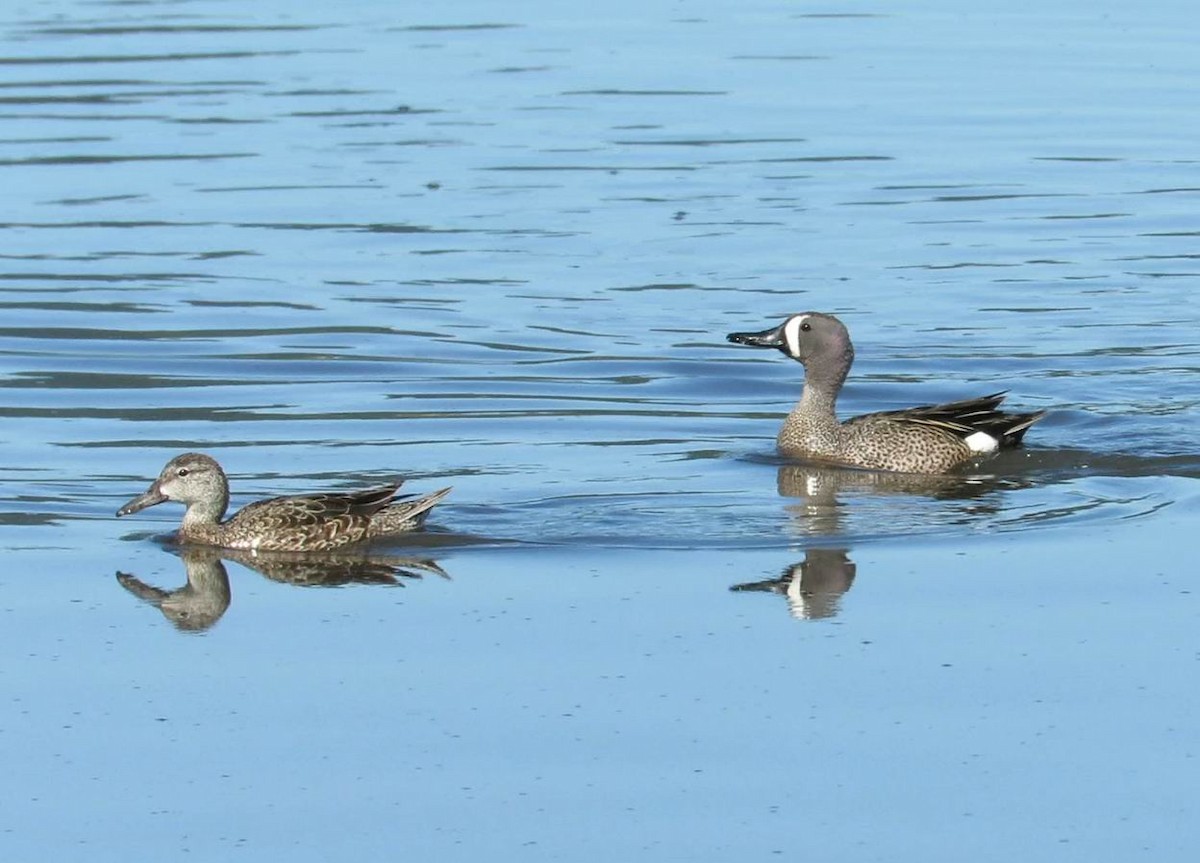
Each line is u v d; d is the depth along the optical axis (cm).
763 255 2495
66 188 2803
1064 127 3148
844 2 4222
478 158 2966
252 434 1814
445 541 1517
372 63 3622
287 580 1431
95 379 1991
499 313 2247
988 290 2348
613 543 1505
